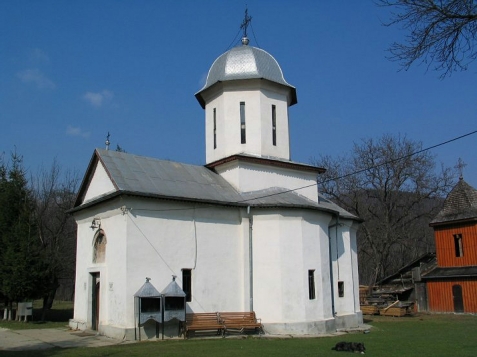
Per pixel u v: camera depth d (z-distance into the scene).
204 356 13.45
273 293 20.17
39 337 18.16
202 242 19.88
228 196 21.33
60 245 33.56
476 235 33.31
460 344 16.64
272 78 24.86
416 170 43.28
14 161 27.22
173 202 19.34
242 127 24.17
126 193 17.91
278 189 23.14
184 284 19.12
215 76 25.08
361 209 45.62
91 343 16.45
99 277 20.06
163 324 18.00
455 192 36.12
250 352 14.30
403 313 31.33
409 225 46.75
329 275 22.00
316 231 21.59
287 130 25.30
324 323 20.59
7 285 24.11
